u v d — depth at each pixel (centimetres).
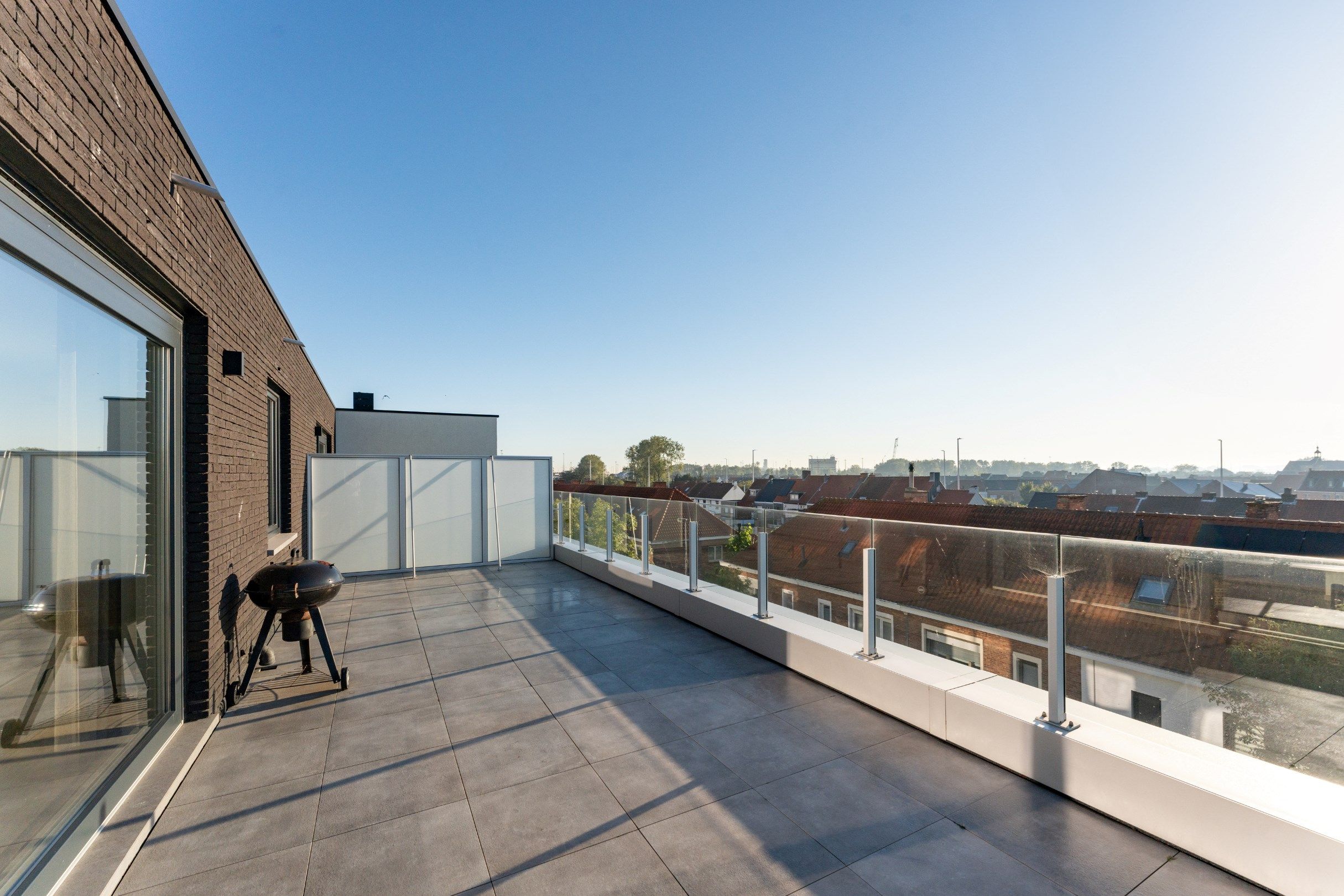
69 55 204
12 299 195
